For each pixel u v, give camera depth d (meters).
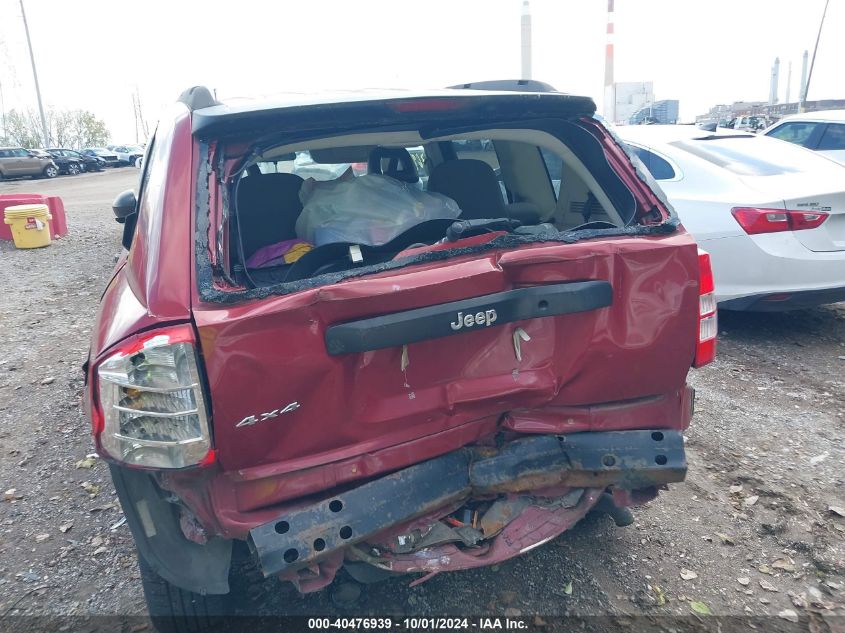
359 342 2.03
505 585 2.91
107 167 44.22
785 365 5.21
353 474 2.20
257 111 2.26
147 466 1.97
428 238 2.60
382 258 2.56
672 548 3.12
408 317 2.07
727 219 5.36
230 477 2.08
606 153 2.81
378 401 2.19
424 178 3.87
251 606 2.83
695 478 3.68
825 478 3.63
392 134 2.86
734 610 2.75
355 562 2.36
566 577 2.95
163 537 2.23
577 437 2.44
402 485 2.22
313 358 2.02
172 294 2.01
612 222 2.85
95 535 3.40
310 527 2.10
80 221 15.34
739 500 3.47
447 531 2.38
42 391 5.26
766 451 3.94
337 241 2.48
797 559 3.03
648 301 2.33
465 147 3.98
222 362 1.94
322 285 2.05
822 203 5.13
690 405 2.61
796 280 5.20
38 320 7.35
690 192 5.70
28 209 11.68
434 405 2.25
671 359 2.42
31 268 10.17
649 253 2.29
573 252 2.23
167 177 2.23
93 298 8.23
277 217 2.94
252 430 2.02
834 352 5.45
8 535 3.42
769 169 5.71
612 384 2.41
